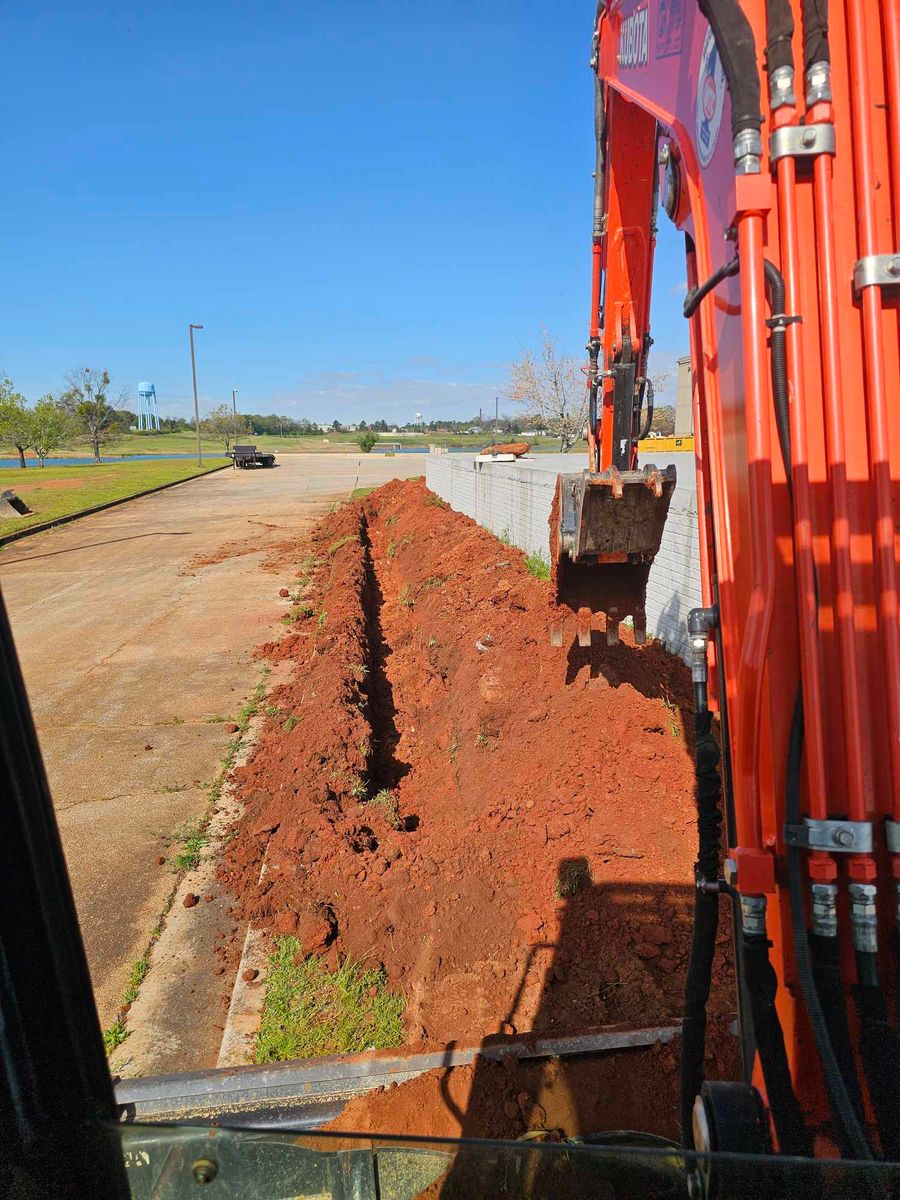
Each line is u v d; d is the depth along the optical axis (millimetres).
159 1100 3348
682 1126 2346
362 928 4371
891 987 1878
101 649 10586
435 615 10133
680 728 5504
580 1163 1663
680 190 2701
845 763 1884
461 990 3869
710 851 2385
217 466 48719
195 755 7211
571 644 6543
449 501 17875
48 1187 1326
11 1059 1282
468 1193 1657
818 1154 1891
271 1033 3738
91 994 1424
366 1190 1626
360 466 46719
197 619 11945
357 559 14258
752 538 1939
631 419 4859
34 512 24562
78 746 7516
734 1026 3420
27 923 1296
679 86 2641
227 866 5355
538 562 10266
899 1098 1748
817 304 1898
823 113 1838
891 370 1876
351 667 8453
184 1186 1504
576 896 4363
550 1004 3738
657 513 4473
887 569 1852
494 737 6461
